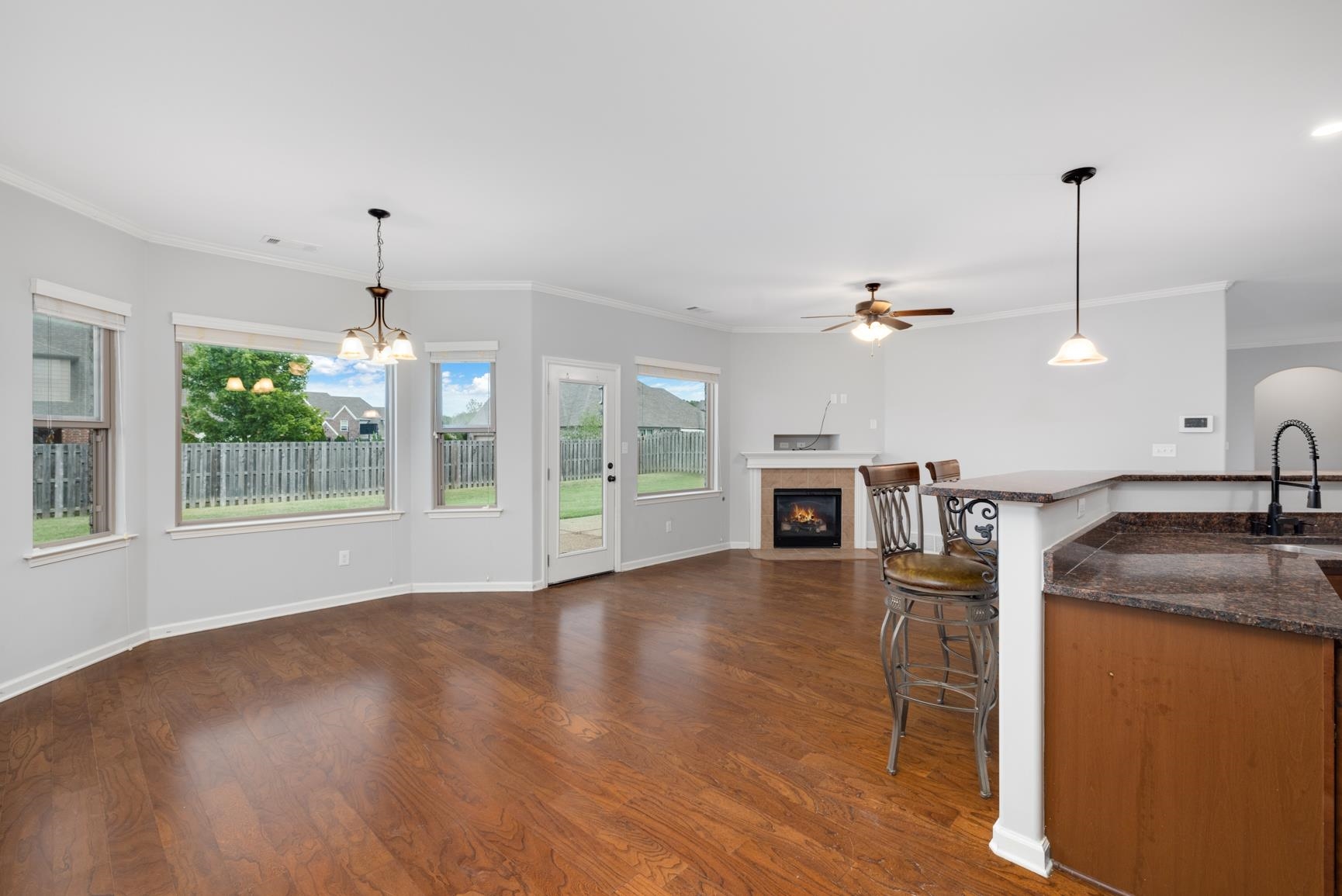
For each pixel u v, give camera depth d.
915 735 2.55
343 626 3.99
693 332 6.35
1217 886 1.48
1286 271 4.51
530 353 4.88
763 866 1.76
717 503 6.64
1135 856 1.60
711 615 4.26
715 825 1.95
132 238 3.56
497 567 4.90
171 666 3.29
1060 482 2.20
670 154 2.71
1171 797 1.54
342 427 4.56
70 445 3.29
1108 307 5.36
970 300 5.51
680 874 1.73
